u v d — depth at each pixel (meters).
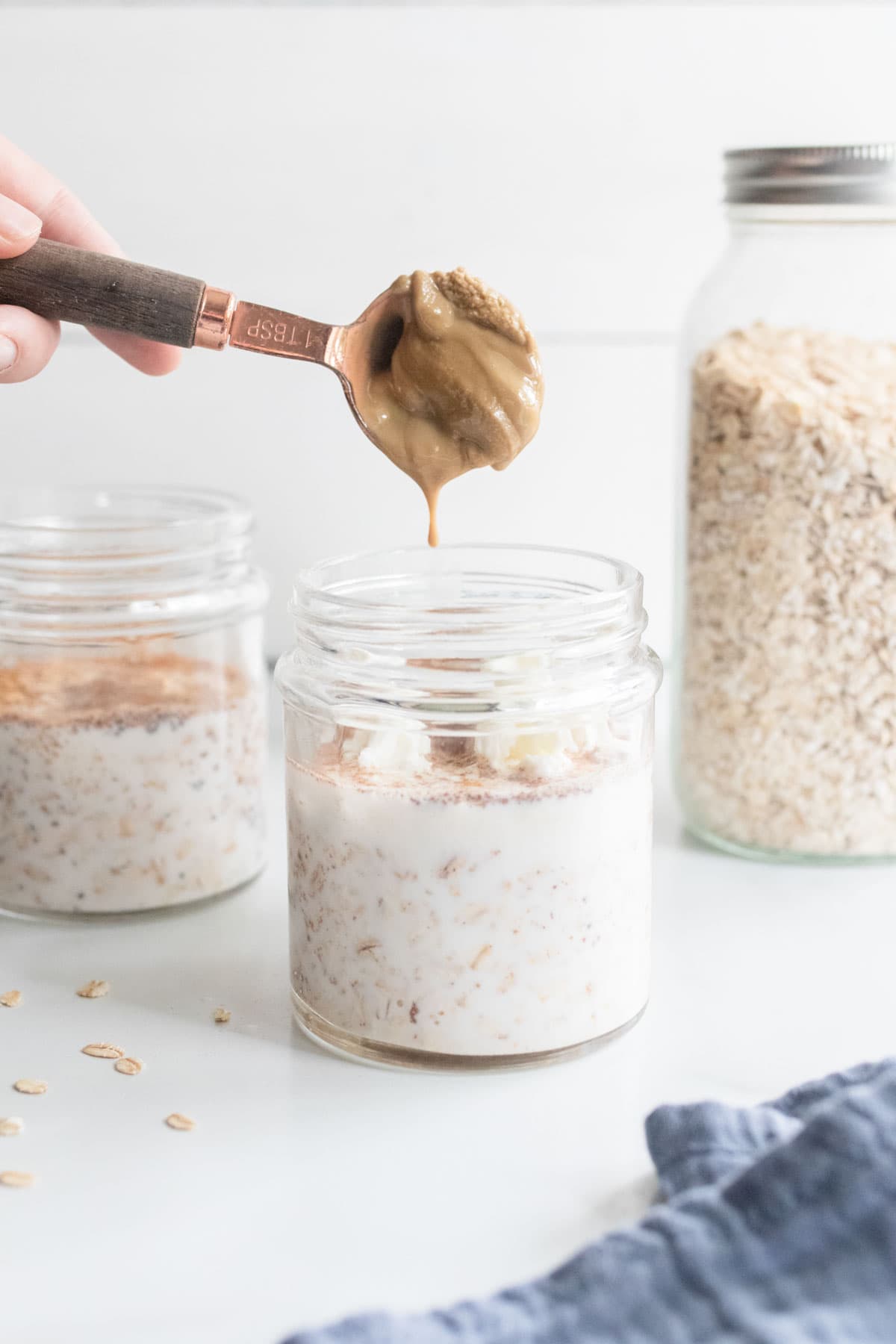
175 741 0.54
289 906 0.49
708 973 0.51
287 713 0.48
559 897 0.46
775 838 0.57
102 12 0.66
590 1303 0.38
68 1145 0.44
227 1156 0.44
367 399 0.48
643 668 0.48
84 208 0.56
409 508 0.71
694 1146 0.42
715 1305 0.38
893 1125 0.39
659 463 0.72
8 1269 0.40
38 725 0.53
